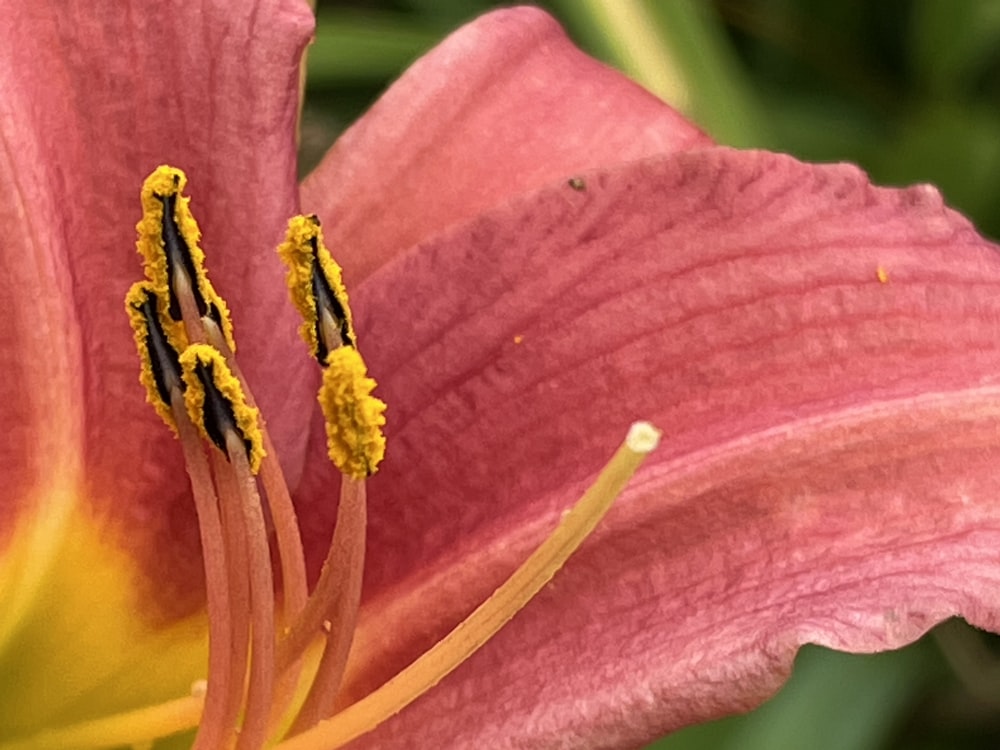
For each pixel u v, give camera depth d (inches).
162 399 3.3
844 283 3.5
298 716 3.4
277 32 3.4
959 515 3.2
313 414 3.7
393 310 3.7
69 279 3.4
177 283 3.2
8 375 3.4
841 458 3.3
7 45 3.3
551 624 3.3
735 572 3.2
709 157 3.6
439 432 3.7
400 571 3.7
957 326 3.4
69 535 3.7
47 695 3.9
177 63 3.4
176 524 3.7
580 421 3.6
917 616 2.9
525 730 3.0
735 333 3.5
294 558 3.4
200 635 3.9
